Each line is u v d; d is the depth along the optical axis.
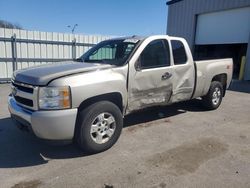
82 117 3.60
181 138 4.52
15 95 3.84
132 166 3.45
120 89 4.00
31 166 3.43
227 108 6.96
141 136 4.57
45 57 12.37
